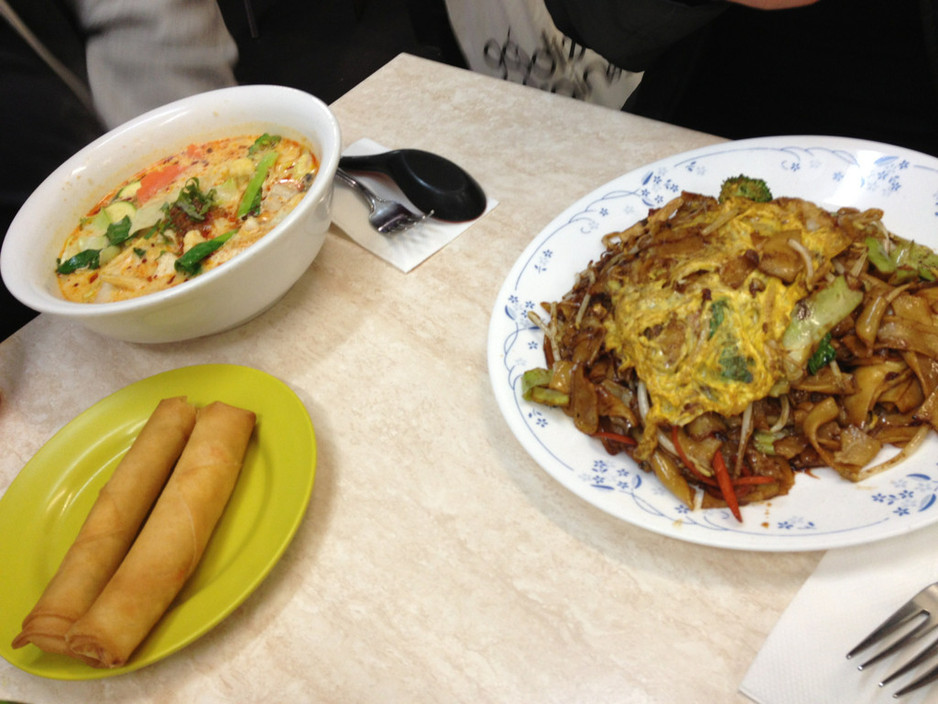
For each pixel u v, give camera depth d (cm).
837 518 68
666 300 82
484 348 101
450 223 120
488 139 135
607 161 124
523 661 70
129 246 115
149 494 84
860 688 60
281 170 119
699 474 77
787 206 87
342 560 82
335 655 74
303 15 371
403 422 94
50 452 95
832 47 153
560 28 161
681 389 78
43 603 73
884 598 66
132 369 110
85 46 190
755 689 63
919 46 145
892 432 76
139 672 76
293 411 91
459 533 82
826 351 79
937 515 64
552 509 82
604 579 75
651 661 68
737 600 71
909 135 155
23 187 196
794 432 79
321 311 112
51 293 105
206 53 194
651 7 132
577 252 102
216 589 76
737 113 174
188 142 127
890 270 83
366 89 159
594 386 83
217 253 109
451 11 238
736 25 160
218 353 110
